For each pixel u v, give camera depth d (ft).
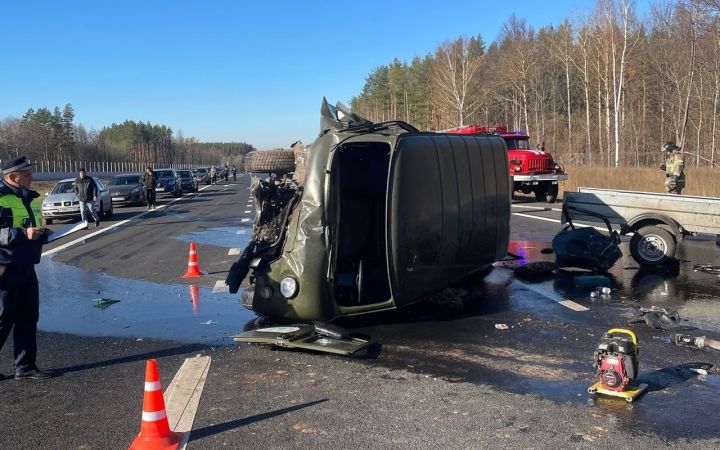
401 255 21.48
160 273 36.11
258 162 23.86
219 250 45.01
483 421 14.66
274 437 13.99
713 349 19.77
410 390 16.79
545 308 25.89
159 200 111.04
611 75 185.68
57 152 323.57
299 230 21.07
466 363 18.99
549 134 237.66
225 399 16.37
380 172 23.89
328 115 22.38
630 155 169.99
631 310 25.25
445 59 238.48
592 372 17.95
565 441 13.53
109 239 53.06
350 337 20.63
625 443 13.41
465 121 231.50
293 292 20.98
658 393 16.21
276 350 20.70
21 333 18.13
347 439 13.83
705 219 32.19
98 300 28.58
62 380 18.20
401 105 314.96
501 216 30.01
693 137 170.30
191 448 13.50
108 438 14.14
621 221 34.32
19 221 17.79
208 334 22.94
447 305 26.43
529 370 18.25
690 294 27.81
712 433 13.84
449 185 24.57
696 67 154.10
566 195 35.94
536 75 229.45
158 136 524.93
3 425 14.97
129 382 17.93
